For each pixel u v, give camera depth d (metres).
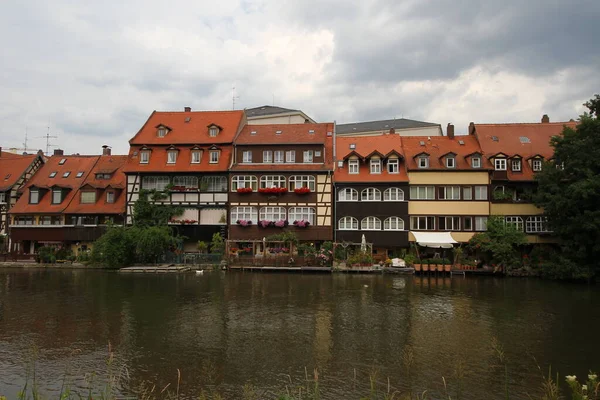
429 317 19.56
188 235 40.53
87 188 43.16
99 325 17.92
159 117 45.62
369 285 28.09
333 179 39.09
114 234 36.81
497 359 14.18
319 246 38.94
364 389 11.74
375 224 38.16
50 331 17.03
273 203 39.50
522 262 34.25
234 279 30.66
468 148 40.34
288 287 27.16
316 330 17.34
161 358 14.08
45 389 11.62
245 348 15.11
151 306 21.48
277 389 11.73
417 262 34.12
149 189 40.94
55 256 39.62
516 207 37.53
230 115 44.97
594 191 28.95
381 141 42.44
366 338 16.33
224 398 11.11
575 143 30.72
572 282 30.30
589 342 16.03
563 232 31.58
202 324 18.14
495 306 21.94
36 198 43.53
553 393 8.02
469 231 37.38
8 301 22.61
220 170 40.25
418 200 38.03
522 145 40.25
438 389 11.80
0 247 43.53
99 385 11.88
